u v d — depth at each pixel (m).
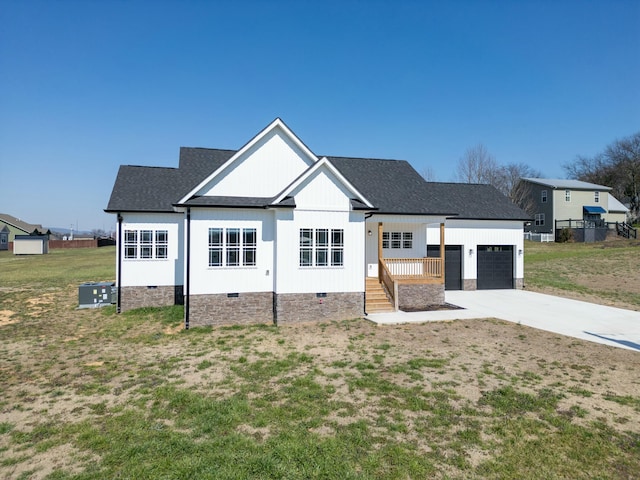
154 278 17.17
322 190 15.06
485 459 5.50
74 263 37.41
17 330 13.51
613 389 8.02
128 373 9.10
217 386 8.19
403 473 5.14
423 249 19.83
